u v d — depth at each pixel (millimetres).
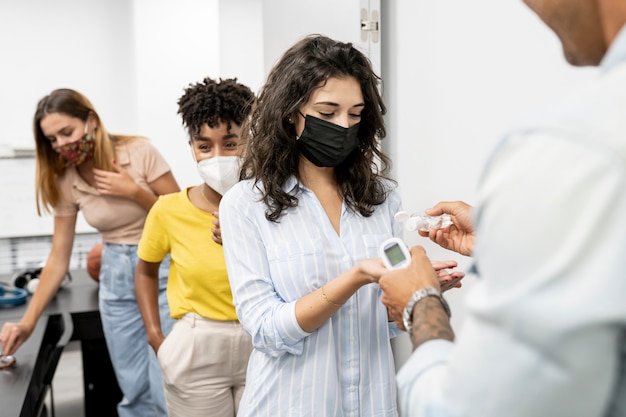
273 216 1385
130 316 2809
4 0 4527
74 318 2926
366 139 1478
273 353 1358
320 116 1363
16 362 2074
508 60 1653
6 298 2980
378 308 1442
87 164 2678
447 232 1389
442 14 1941
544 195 544
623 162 521
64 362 4453
